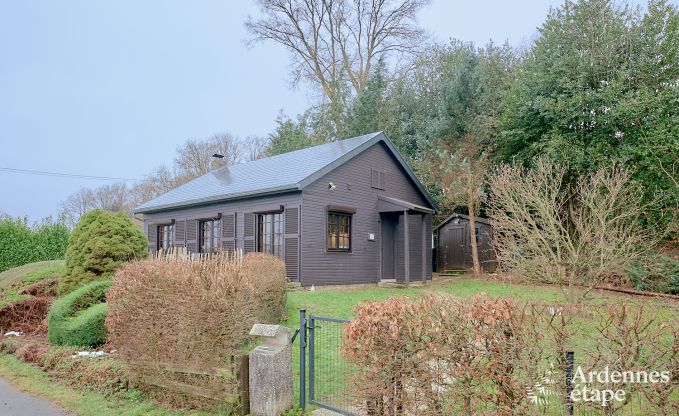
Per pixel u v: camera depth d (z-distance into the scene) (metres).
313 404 4.64
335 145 16.39
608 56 14.71
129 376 5.79
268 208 13.64
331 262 13.45
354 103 23.41
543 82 15.62
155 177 41.75
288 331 4.80
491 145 17.88
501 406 2.89
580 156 13.89
